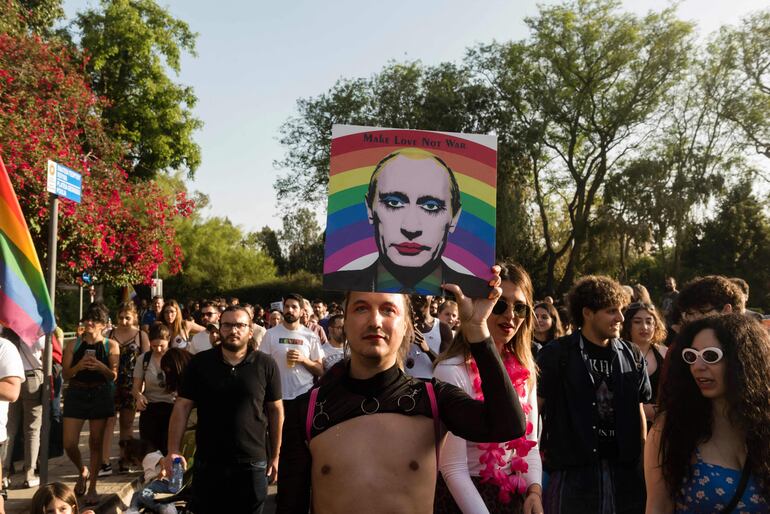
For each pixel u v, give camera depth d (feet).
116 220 46.83
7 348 14.74
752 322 8.99
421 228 7.70
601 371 12.80
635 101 109.81
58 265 41.47
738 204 129.29
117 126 87.56
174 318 29.96
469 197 7.80
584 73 112.37
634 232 106.32
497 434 7.03
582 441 12.30
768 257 126.00
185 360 24.31
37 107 41.98
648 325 17.07
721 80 111.75
